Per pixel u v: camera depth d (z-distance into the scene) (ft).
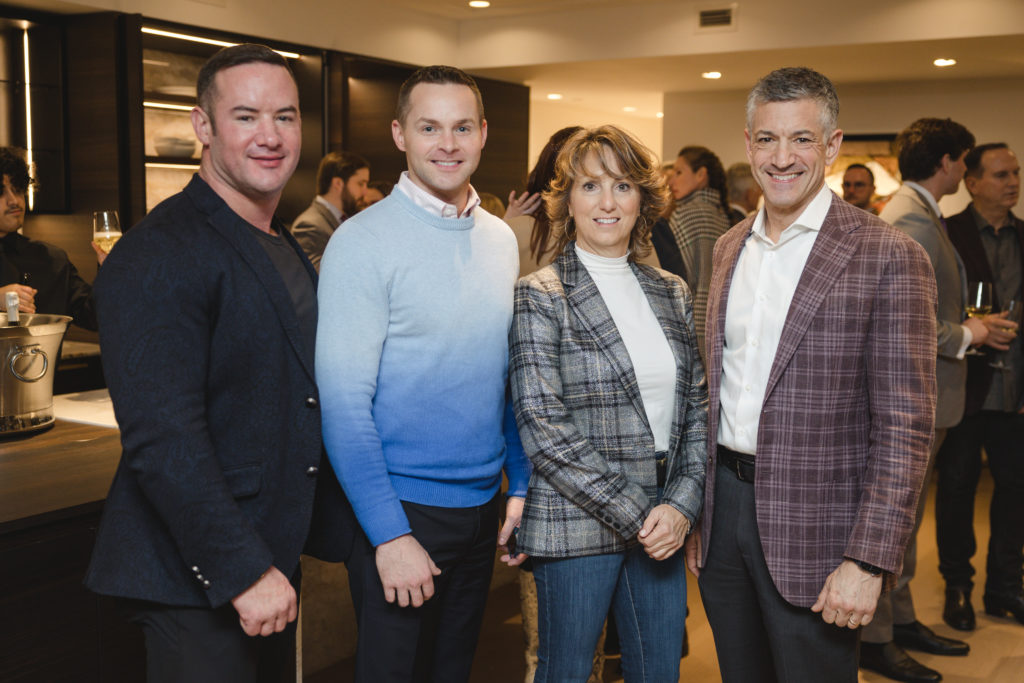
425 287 5.05
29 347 6.54
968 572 10.07
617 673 8.59
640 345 5.55
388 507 4.88
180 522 4.05
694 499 5.43
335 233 5.10
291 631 5.16
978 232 10.14
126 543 4.36
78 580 5.17
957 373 8.79
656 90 24.35
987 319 8.93
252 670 4.62
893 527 4.79
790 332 5.06
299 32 16.92
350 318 4.86
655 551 5.23
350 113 17.85
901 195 9.06
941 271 8.73
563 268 5.63
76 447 6.36
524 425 5.32
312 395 4.77
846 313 4.96
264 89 4.50
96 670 5.29
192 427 4.11
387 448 5.13
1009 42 16.24
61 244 14.52
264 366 4.53
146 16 14.11
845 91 22.15
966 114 20.90
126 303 4.10
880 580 4.91
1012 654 9.23
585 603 5.38
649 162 5.50
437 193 5.21
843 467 5.06
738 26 17.74
